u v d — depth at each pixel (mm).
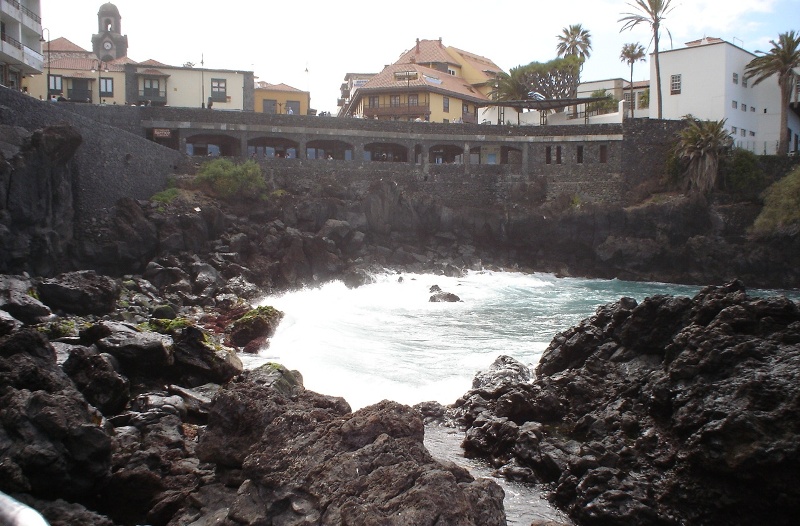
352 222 57719
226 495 12656
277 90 90750
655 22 73000
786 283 59594
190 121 60250
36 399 13188
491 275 58812
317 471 11273
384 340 30750
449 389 23031
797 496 13039
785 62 68875
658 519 14055
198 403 18594
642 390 17734
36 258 35469
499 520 10812
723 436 13766
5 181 32719
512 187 69375
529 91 85438
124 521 13289
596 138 68562
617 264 63406
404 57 99188
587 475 14875
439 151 75438
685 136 64938
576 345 22062
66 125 36969
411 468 10953
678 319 19688
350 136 65625
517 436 17141
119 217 43781
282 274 47281
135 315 29672
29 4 57281
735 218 62031
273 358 25719
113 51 94688
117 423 16156
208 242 48031
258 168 56500
